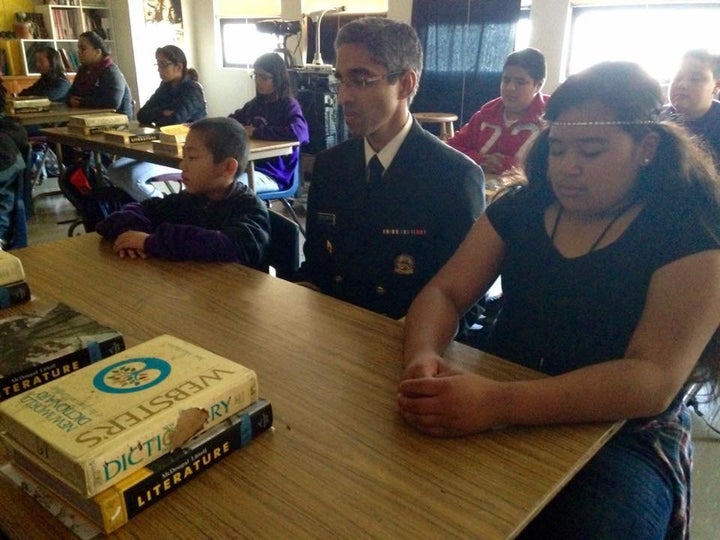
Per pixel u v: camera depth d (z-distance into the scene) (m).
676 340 0.85
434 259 1.47
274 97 3.72
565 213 1.05
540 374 0.90
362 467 0.69
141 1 7.01
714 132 2.54
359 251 1.52
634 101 0.90
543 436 0.76
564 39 4.20
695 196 0.92
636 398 0.79
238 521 0.61
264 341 1.00
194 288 1.23
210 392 0.69
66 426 0.63
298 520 0.61
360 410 0.81
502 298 1.22
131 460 0.61
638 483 0.91
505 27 4.35
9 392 0.77
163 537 0.59
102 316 1.09
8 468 0.68
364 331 1.04
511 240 1.12
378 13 5.28
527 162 1.11
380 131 1.44
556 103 0.95
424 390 0.76
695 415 2.06
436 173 1.44
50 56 5.45
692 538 1.55
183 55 4.38
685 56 2.58
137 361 0.76
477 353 0.96
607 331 0.99
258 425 0.74
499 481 0.67
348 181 1.53
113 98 4.82
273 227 1.76
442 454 0.72
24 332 0.89
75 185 3.03
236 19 6.78
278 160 3.59
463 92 4.68
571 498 0.88
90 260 1.41
